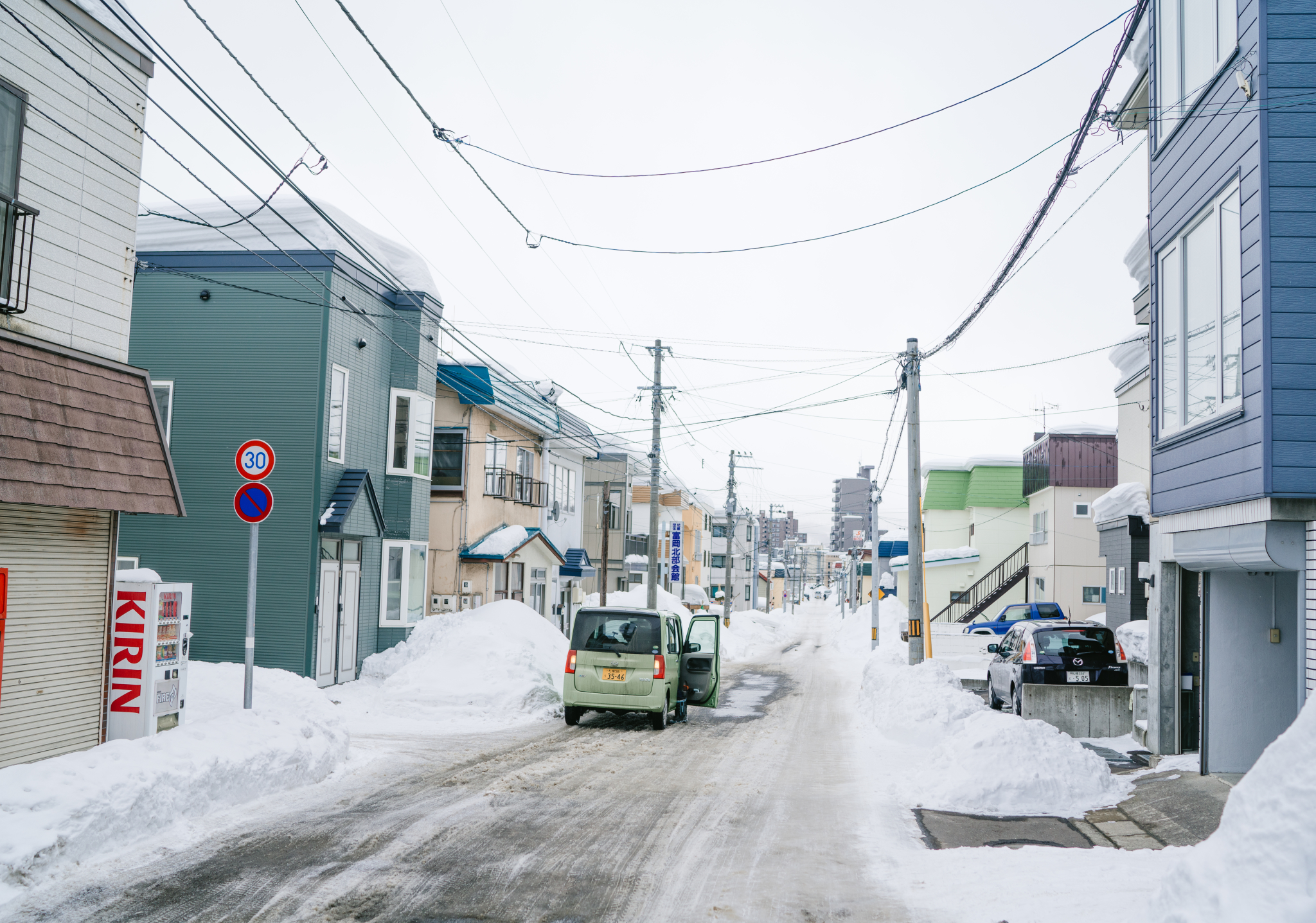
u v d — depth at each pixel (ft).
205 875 19.98
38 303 27.55
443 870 20.98
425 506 71.46
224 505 58.59
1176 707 37.35
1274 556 26.20
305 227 59.77
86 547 29.43
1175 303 34.40
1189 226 32.55
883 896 20.12
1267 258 25.82
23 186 27.02
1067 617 114.01
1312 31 26.02
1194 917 14.49
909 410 72.59
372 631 65.36
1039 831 26.53
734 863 22.49
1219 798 28.07
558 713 53.21
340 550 61.21
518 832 24.59
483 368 81.71
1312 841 13.38
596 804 28.60
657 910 18.90
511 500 91.97
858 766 38.19
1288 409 25.48
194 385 59.67
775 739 45.93
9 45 26.43
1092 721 44.60
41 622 27.45
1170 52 34.53
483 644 57.57
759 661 117.70
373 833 23.93
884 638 136.87
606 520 91.91
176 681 32.30
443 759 36.19
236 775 26.63
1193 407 32.63
